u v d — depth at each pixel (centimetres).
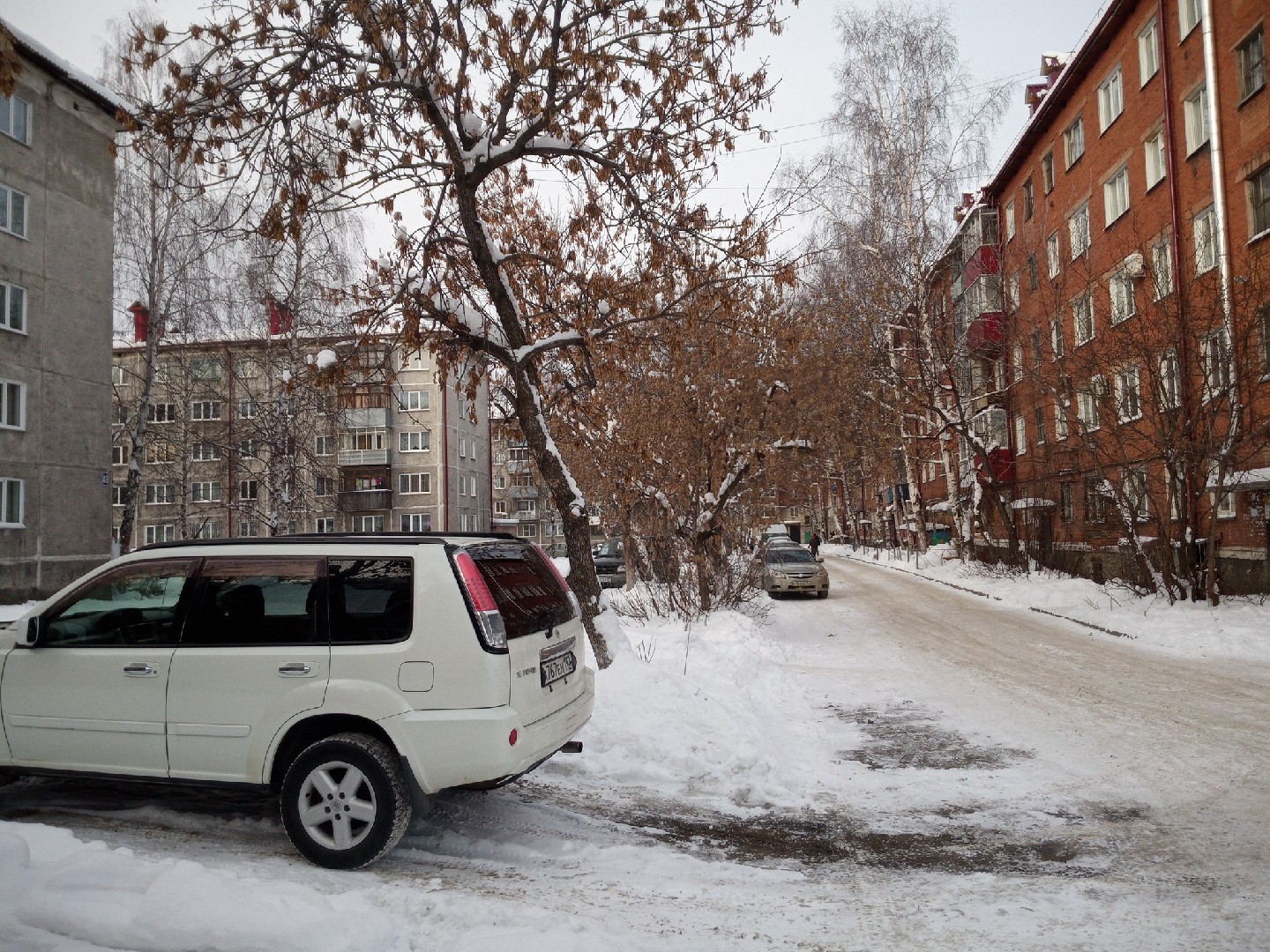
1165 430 1496
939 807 550
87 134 2523
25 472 2294
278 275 2378
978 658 1205
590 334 877
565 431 1263
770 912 376
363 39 751
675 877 419
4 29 504
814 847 474
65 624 471
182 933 318
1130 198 2106
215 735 431
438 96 790
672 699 711
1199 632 1302
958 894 402
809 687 1004
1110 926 362
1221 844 470
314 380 920
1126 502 1658
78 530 2448
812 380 1584
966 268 2873
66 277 2439
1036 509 2452
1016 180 2942
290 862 420
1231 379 1430
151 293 2500
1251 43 1620
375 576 436
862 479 4044
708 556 1592
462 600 420
